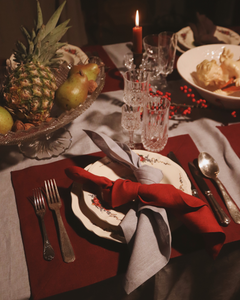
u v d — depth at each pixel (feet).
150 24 9.83
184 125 2.93
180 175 2.08
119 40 9.13
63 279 1.66
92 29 9.51
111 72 3.76
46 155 2.56
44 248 1.78
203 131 2.83
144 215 1.74
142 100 2.80
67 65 3.19
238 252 1.95
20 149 2.62
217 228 1.65
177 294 2.17
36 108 2.29
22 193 2.20
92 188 1.99
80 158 2.49
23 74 2.26
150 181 1.94
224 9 8.76
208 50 3.49
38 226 1.95
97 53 4.05
